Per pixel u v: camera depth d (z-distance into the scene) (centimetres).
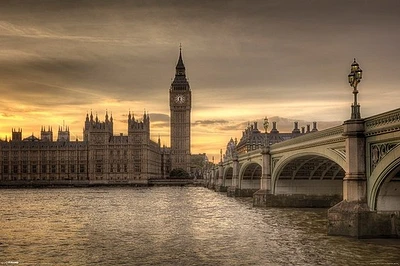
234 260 3938
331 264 3641
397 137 3916
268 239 4938
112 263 3919
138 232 5684
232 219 6912
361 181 4462
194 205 10200
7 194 17775
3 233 5762
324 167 8125
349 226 4466
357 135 4488
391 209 4403
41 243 4966
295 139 6969
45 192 19812
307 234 5206
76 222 6956
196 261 3934
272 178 8731
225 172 17775
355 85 4603
